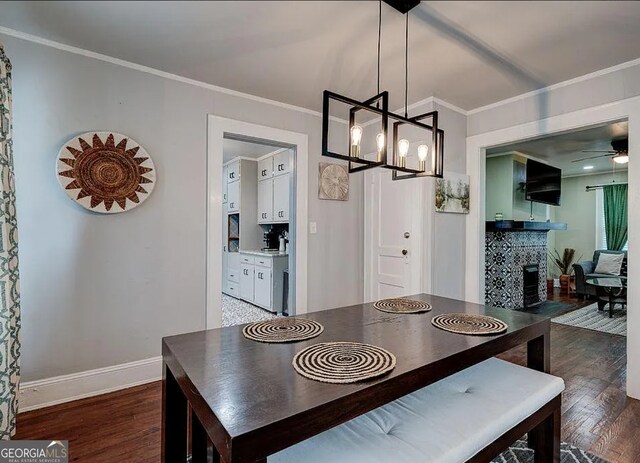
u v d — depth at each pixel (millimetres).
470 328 1597
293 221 3498
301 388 1022
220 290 2945
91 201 2387
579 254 7398
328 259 3684
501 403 1355
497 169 5418
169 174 2721
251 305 5262
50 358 2283
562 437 1913
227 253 6156
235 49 2340
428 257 3184
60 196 2305
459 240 3457
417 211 3275
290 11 1925
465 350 1331
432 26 2055
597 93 2617
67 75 2320
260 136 3180
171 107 2727
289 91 3033
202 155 2867
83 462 1711
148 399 2357
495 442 1241
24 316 2197
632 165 2418
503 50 2320
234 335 1518
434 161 1879
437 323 1691
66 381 2328
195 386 1034
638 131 2395
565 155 5578
